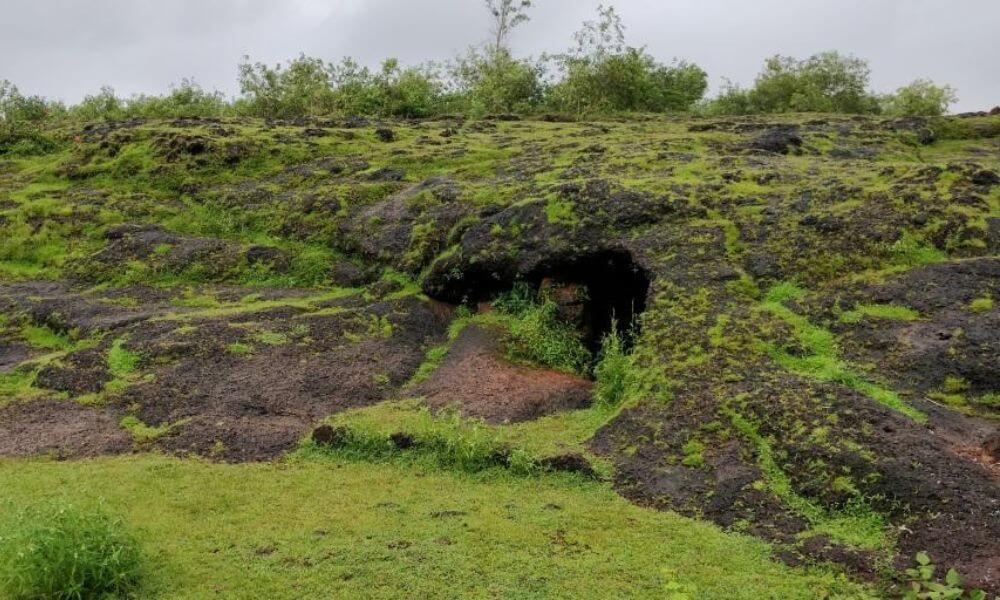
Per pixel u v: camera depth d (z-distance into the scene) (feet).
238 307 49.29
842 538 24.95
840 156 71.67
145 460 32.35
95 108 116.67
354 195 62.80
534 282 47.91
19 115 99.60
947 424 29.48
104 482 29.84
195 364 40.91
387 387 40.32
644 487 29.63
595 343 45.68
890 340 34.12
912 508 25.30
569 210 48.96
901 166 47.55
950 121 91.97
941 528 24.22
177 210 65.36
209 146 72.64
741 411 31.58
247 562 24.08
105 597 21.75
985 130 89.35
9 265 59.67
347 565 23.86
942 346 32.94
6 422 36.19
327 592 22.41
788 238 42.29
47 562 20.93
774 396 31.76
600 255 45.93
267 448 33.73
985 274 36.17
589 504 28.58
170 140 74.08
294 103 111.34
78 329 47.06
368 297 50.08
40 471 31.14
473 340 44.60
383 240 55.72
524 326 44.52
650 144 69.56
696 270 41.52
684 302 39.45
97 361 41.65
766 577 23.30
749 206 46.26
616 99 124.06
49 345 46.93
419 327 46.75
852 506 26.13
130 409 37.11
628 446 32.14
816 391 31.48
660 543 25.46
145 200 67.21
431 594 22.35
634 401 34.68
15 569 20.72
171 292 53.52
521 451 31.48
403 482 30.58
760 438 30.22
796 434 29.60
